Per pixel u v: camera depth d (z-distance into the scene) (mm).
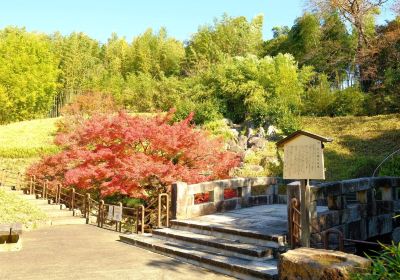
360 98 24250
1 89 35156
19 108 37938
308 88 28125
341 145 19500
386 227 10148
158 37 56688
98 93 32062
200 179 12008
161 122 14039
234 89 24328
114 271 6934
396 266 4051
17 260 7816
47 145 24750
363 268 4449
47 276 6578
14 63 36969
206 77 27969
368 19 28188
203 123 24016
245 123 22828
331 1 26328
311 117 24453
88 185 13875
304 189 6656
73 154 15867
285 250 7145
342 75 32656
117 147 13047
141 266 7324
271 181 12750
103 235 11156
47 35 56906
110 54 59125
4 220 12320
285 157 6793
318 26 33688
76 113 28062
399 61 23188
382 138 19281
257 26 45562
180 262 7676
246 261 6930
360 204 9391
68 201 16750
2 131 29422
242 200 11695
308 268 4555
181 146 12289
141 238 9664
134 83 41188
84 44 59125
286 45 37406
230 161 12938
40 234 11266
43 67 40156
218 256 7375
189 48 47562
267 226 8438
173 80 34938
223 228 8328
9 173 22219
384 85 22953
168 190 11570
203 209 10539
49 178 19016
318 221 7758
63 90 47125
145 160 11914
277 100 23250
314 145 6523
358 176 15516
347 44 31062
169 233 9195
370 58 24438
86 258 8023
